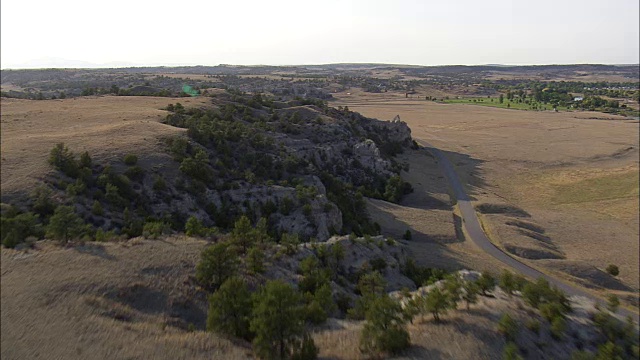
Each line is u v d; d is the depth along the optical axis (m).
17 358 24.39
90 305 30.08
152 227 48.28
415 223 90.75
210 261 36.91
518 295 40.91
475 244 84.69
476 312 35.56
